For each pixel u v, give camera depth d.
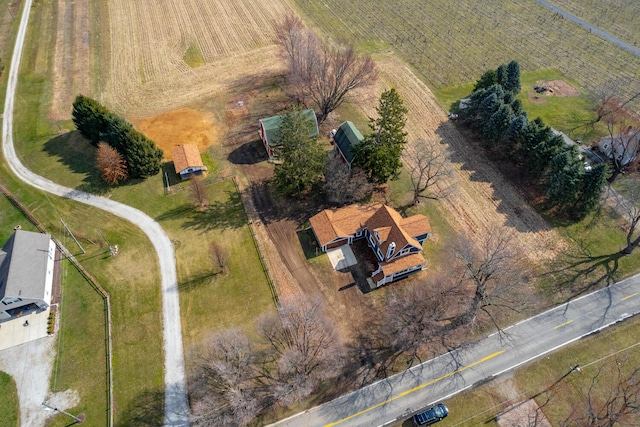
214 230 65.06
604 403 47.88
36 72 94.94
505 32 112.19
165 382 49.59
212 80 94.56
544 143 67.44
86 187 71.19
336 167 70.00
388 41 108.69
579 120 83.94
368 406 47.97
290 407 47.88
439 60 102.00
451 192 71.00
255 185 71.81
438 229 65.62
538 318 55.38
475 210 68.38
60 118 84.00
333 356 51.53
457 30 112.88
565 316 55.44
